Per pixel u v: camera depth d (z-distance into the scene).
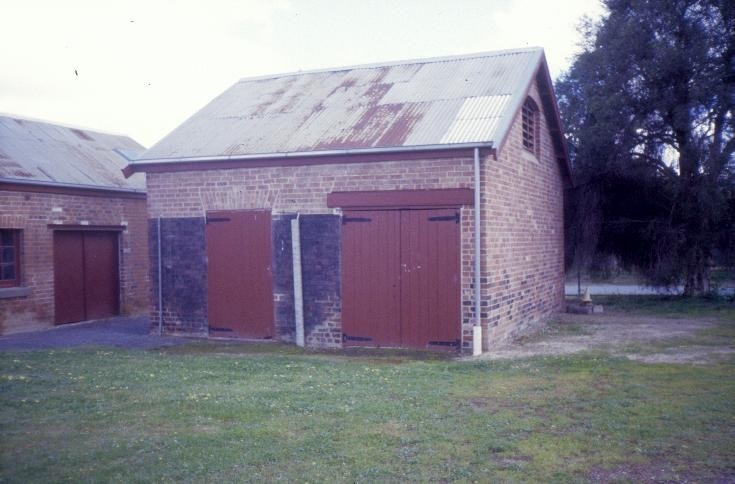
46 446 5.78
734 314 15.61
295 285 12.09
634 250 19.86
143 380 8.46
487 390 7.80
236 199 12.69
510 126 11.30
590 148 18.61
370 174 11.56
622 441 5.84
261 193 12.48
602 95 18.44
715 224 18.20
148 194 13.40
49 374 8.95
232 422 6.46
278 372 9.04
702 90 17.00
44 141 16.94
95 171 16.78
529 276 13.84
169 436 6.02
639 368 9.00
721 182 17.41
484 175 10.95
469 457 5.47
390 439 5.90
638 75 18.30
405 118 12.11
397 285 11.48
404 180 11.31
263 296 12.57
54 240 15.41
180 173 13.12
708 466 5.25
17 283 14.55
